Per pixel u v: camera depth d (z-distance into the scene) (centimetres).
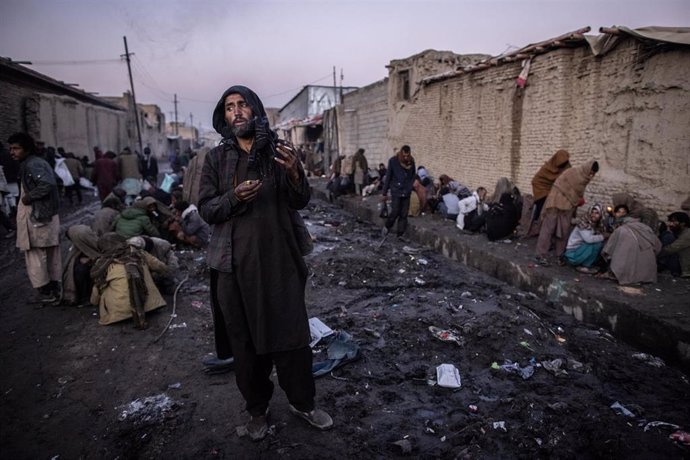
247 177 224
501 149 861
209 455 244
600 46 611
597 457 239
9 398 309
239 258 221
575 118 680
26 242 471
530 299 496
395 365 346
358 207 1110
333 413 280
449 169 1080
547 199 563
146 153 1647
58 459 247
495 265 583
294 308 231
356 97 1727
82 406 296
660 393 308
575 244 516
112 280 424
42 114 1638
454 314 430
